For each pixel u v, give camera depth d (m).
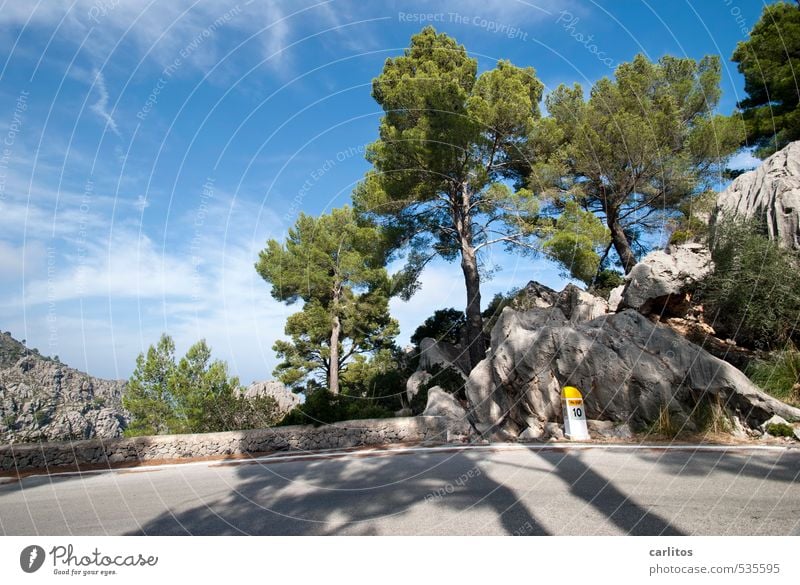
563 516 5.12
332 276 28.91
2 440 13.61
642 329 11.88
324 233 28.56
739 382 9.83
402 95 19.52
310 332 28.00
